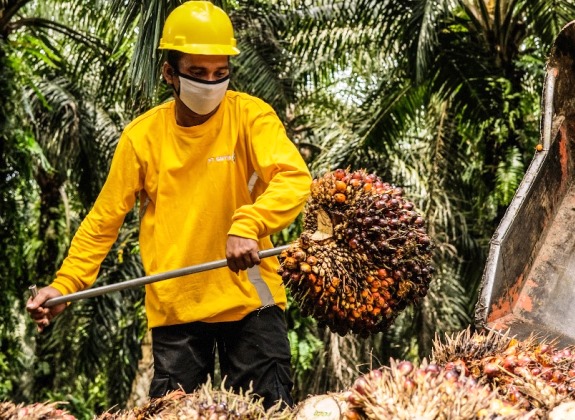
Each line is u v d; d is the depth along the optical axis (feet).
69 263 12.68
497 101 34.50
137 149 12.45
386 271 10.01
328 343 40.34
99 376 49.67
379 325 10.21
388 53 34.96
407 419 6.93
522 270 12.07
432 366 7.52
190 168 12.25
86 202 43.50
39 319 12.35
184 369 12.19
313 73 38.70
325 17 35.83
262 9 36.01
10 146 33.35
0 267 36.55
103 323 41.22
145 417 8.92
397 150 39.27
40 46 35.14
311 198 10.28
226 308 12.00
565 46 13.02
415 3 32.30
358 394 7.38
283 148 12.04
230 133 12.25
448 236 39.22
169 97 33.35
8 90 32.73
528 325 11.73
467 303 39.60
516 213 11.35
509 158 35.40
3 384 42.68
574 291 12.32
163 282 12.13
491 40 34.94
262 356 12.11
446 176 38.42
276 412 8.86
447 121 38.22
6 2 33.30
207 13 11.98
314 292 9.96
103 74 38.50
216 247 12.22
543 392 7.96
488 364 8.48
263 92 35.45
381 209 9.98
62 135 40.98
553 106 12.98
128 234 41.16
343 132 39.27
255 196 12.50
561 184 13.29
